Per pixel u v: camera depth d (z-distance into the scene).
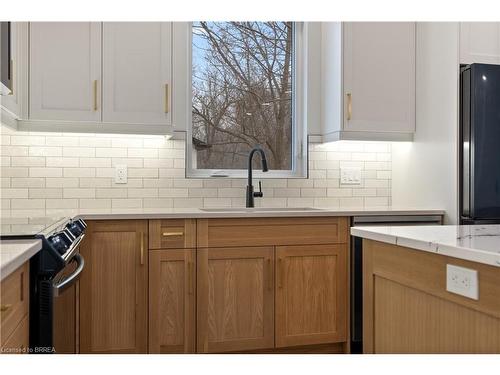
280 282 2.79
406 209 3.14
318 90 3.52
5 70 1.97
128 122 2.95
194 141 3.43
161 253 2.63
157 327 2.62
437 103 3.21
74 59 2.87
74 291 2.07
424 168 3.34
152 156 3.26
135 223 2.60
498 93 2.97
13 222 1.98
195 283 2.68
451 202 3.07
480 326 1.25
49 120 2.84
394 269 1.60
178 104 3.16
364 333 1.77
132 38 2.96
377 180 3.69
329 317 2.87
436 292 1.40
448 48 3.12
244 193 3.41
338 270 2.89
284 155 3.61
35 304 1.52
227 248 2.72
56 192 3.11
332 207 3.49
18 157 3.05
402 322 1.57
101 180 3.18
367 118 3.29
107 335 2.57
